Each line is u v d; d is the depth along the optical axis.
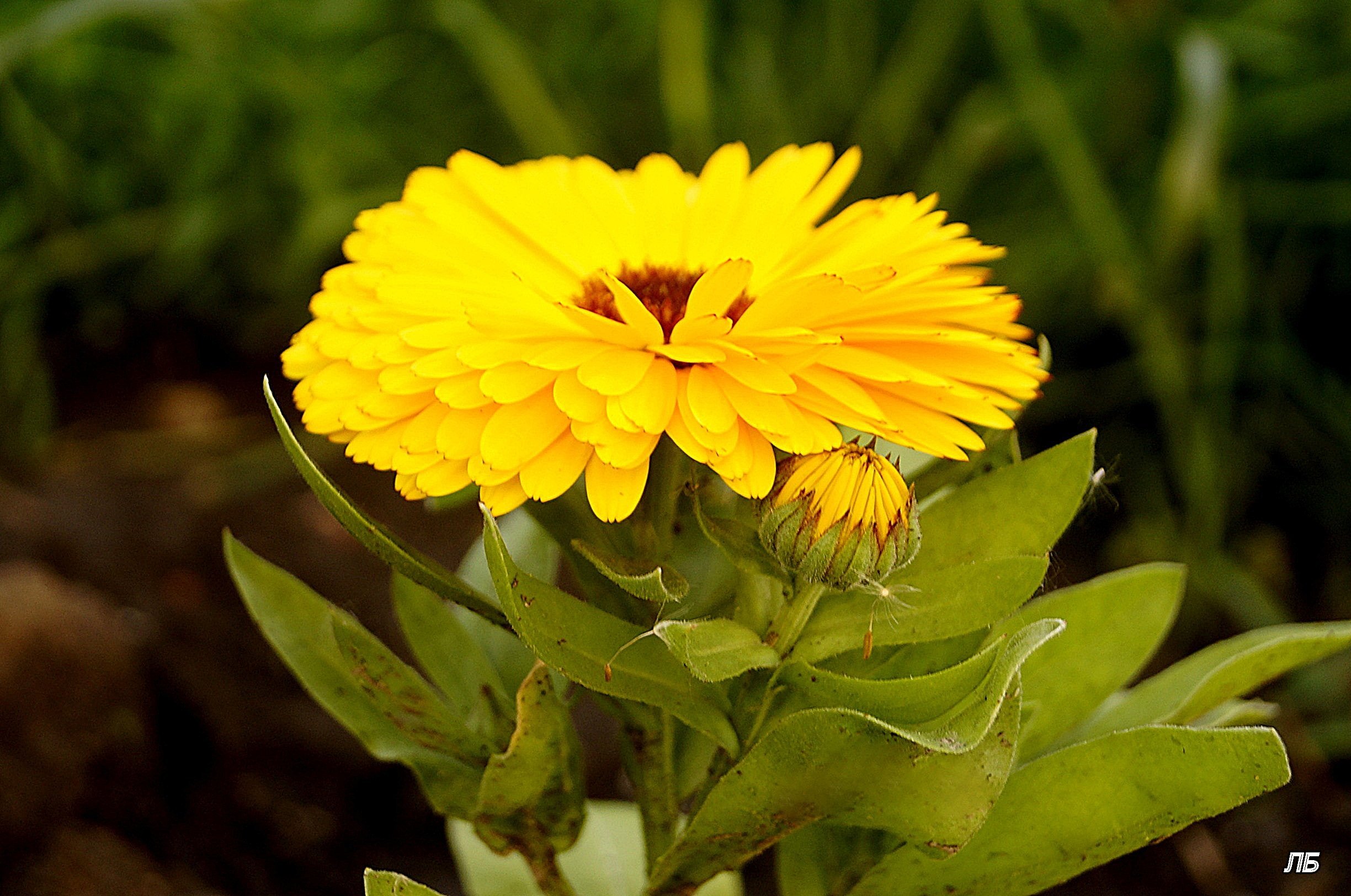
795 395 0.27
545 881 0.29
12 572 0.41
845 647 0.27
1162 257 0.50
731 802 0.27
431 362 0.27
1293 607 0.52
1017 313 0.28
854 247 0.29
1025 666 0.30
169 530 0.49
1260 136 0.55
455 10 0.55
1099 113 0.57
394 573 0.29
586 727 0.44
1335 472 0.55
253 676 0.45
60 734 0.38
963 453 0.27
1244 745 0.27
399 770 0.44
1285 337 0.56
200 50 0.57
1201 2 0.56
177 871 0.40
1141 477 0.55
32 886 0.37
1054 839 0.28
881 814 0.27
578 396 0.27
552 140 0.56
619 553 0.29
